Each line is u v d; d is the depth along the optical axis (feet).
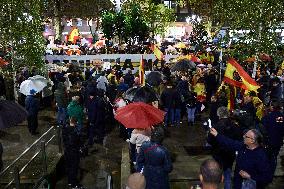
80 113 39.60
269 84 50.96
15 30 54.24
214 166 12.77
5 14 53.72
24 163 35.70
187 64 58.29
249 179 18.99
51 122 51.26
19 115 23.03
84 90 51.75
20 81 58.54
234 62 31.89
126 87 51.52
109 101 48.93
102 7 148.87
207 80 58.49
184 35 183.42
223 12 62.69
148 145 21.30
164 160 21.12
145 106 27.89
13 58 55.93
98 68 70.59
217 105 39.75
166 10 148.15
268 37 51.75
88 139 44.09
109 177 24.39
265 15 50.88
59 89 47.83
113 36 112.37
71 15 145.07
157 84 51.93
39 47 57.67
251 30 52.70
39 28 57.41
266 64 67.51
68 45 118.73
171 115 47.29
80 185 33.14
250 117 25.62
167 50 115.44
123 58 103.09
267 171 18.98
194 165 33.22
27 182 31.53
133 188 14.38
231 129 23.31
